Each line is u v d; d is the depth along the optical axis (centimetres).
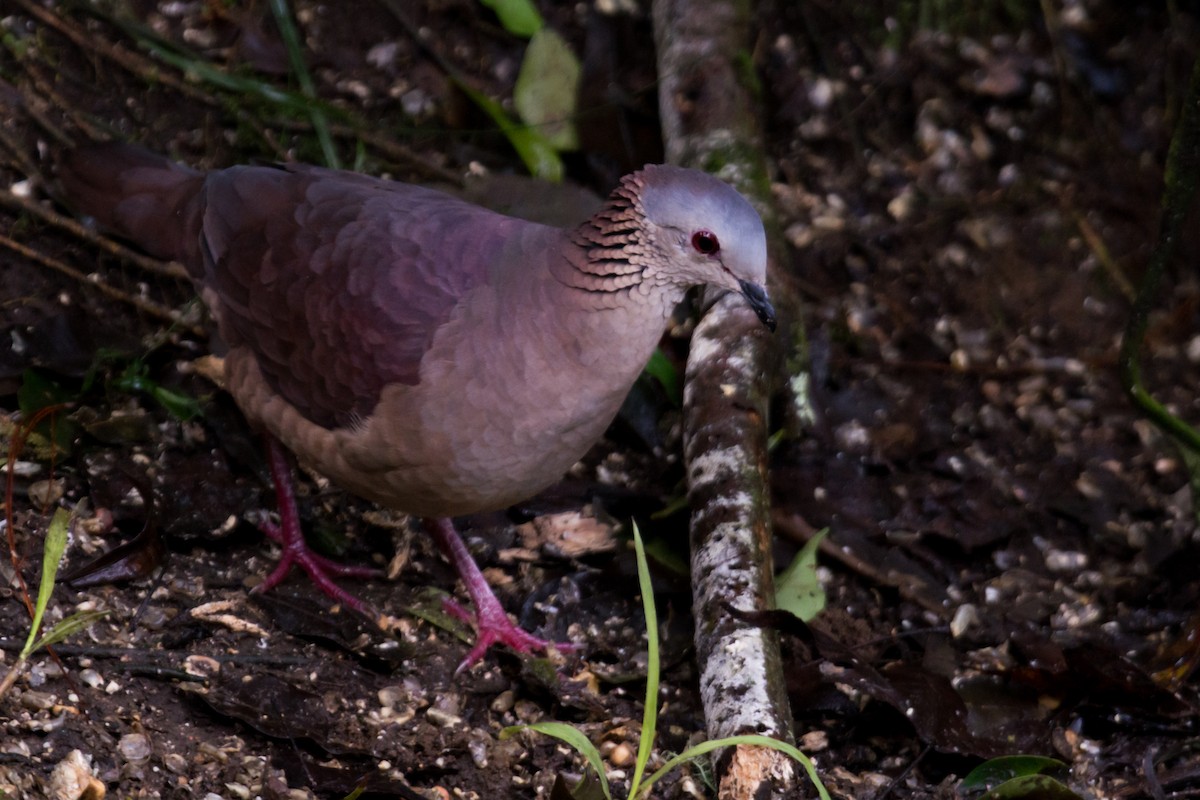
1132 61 1287
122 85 1091
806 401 1010
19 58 1072
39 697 706
